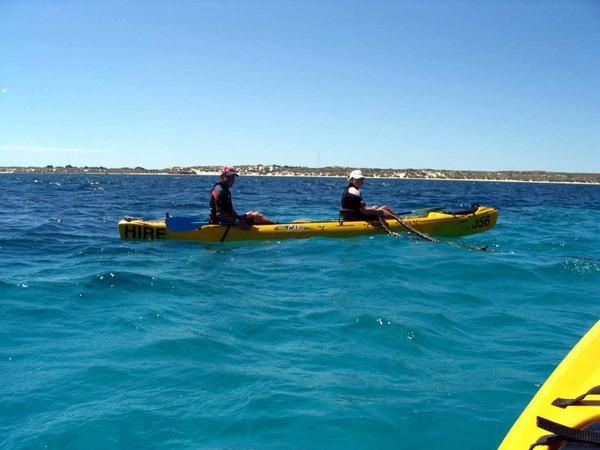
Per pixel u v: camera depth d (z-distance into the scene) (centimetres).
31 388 418
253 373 446
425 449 342
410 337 533
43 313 608
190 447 343
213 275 819
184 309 632
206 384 427
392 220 1188
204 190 4269
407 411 386
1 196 2908
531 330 566
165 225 1124
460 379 441
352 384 429
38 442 347
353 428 363
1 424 368
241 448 341
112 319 589
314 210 2148
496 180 14888
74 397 404
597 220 1878
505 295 708
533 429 261
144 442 348
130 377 438
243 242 1109
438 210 1280
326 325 571
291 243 1089
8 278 770
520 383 433
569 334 554
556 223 1736
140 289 721
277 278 802
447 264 887
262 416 377
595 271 842
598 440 226
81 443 346
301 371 454
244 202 2658
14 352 490
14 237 1193
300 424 368
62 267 867
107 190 3981
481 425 369
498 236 1323
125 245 1090
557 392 283
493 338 539
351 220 1184
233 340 527
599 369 290
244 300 675
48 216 1719
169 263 912
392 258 941
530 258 964
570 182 14350
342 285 754
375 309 626
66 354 486
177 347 503
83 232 1321
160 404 394
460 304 661
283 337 536
